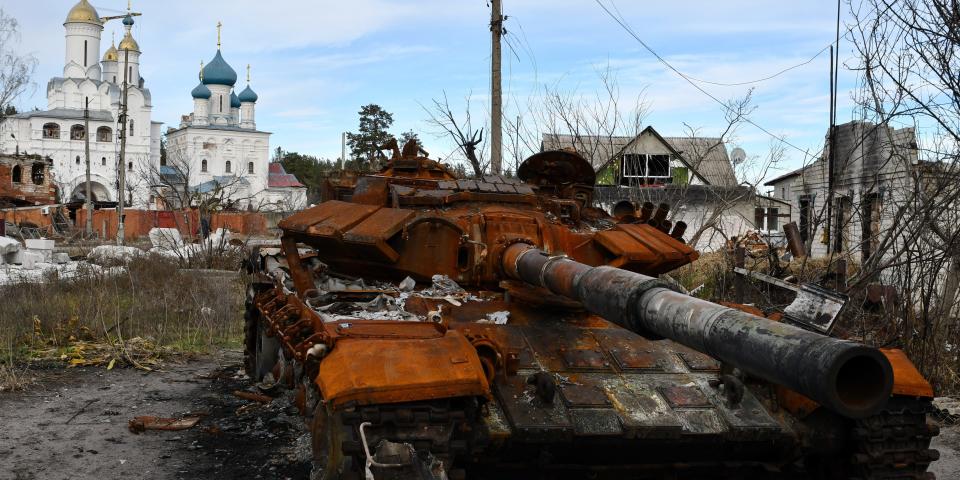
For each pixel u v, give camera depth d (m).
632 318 3.98
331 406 4.45
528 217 6.86
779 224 25.59
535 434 4.82
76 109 66.44
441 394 4.47
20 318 12.33
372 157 20.66
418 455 4.41
